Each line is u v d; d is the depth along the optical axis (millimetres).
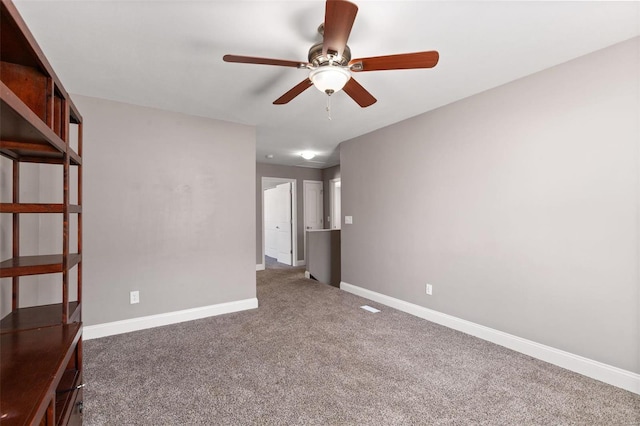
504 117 2695
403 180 3701
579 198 2262
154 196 3217
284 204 7414
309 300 4184
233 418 1778
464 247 3037
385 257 3977
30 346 1232
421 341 2838
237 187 3717
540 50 2150
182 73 2455
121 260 3049
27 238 2396
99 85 2670
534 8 1706
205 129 3518
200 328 3154
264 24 1837
